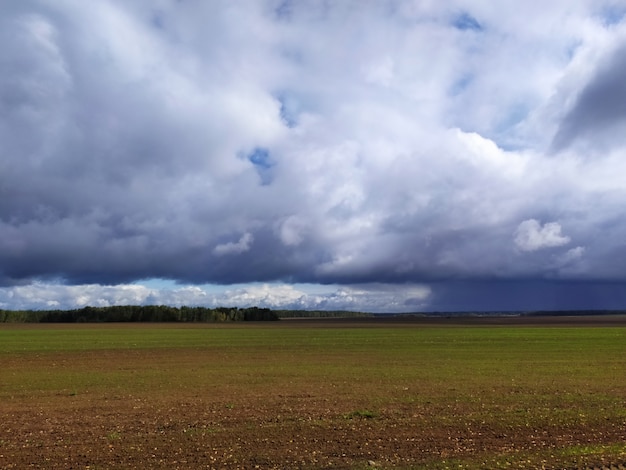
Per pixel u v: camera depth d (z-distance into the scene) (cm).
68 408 2017
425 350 4866
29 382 2839
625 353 4481
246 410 1938
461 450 1325
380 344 5681
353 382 2736
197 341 6378
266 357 4256
